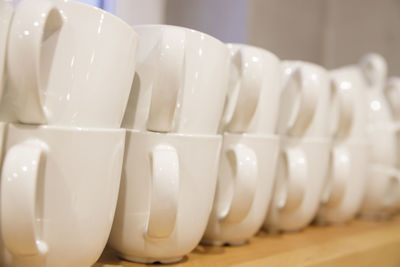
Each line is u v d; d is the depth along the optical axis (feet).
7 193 0.85
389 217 2.30
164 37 1.08
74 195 0.96
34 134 0.93
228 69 1.32
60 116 0.95
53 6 0.90
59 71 0.95
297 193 1.58
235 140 1.40
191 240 1.25
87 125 0.99
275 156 1.53
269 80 1.47
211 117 1.26
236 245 1.53
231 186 1.43
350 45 3.14
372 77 2.23
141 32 1.20
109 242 1.26
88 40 0.97
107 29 1.00
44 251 0.94
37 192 0.94
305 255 1.45
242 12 2.33
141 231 1.19
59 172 0.94
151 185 1.17
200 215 1.25
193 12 2.35
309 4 2.84
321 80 1.69
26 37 0.85
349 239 1.74
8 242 0.88
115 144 1.05
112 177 1.05
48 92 0.94
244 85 1.31
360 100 1.93
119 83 1.05
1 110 0.95
